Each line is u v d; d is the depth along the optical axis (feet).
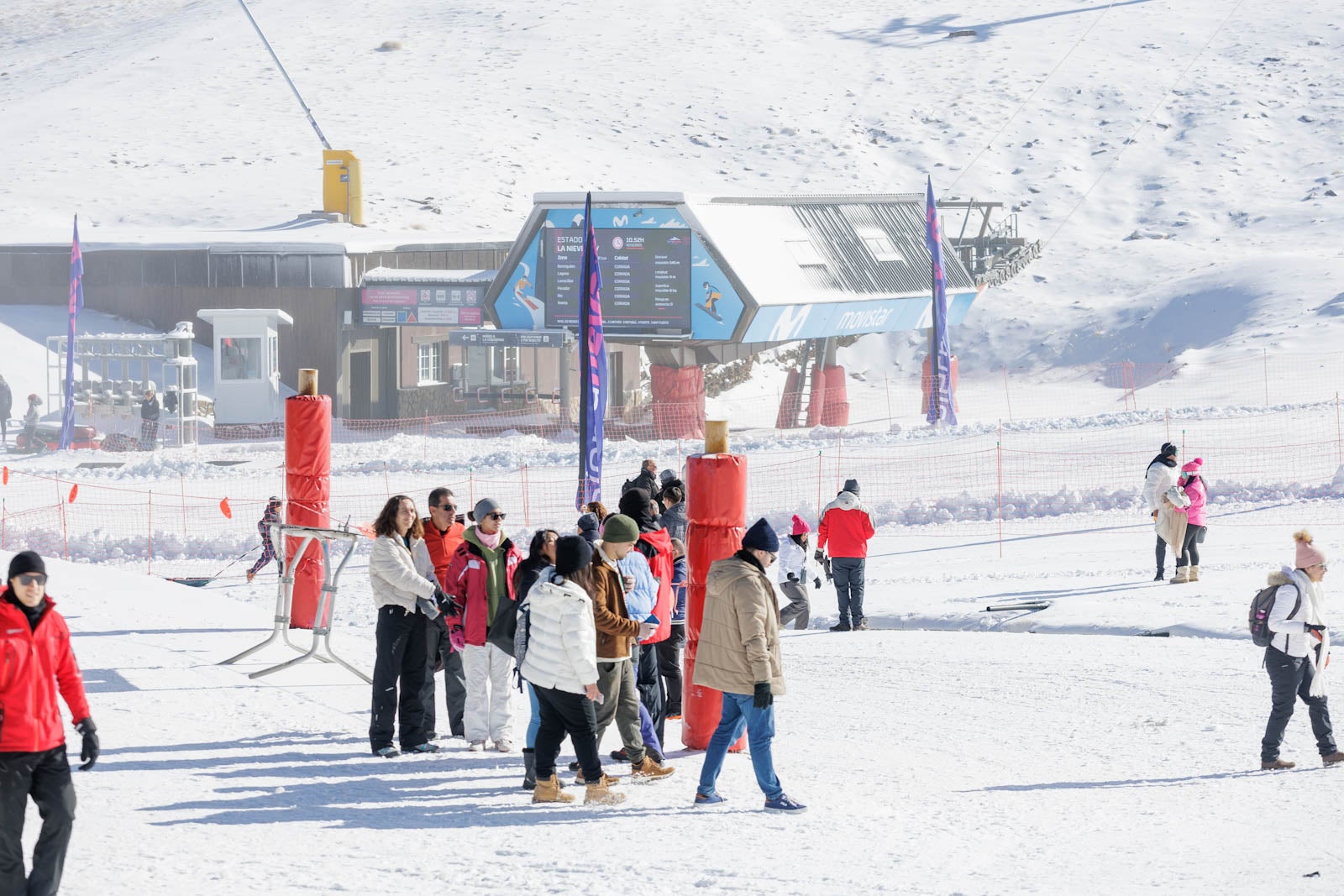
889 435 392.68
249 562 248.73
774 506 291.38
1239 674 133.80
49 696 65.05
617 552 94.07
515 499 307.58
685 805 89.45
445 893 68.13
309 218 606.96
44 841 65.26
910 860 75.15
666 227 428.15
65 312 516.32
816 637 166.50
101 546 257.75
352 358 486.79
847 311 465.06
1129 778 97.96
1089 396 561.43
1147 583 189.88
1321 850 78.43
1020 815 86.79
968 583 200.23
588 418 246.68
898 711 122.83
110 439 413.18
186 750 100.12
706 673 88.07
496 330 452.35
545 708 88.74
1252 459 316.40
